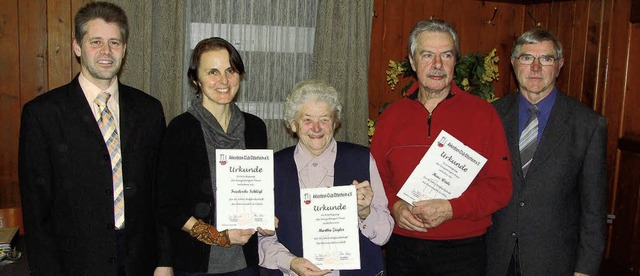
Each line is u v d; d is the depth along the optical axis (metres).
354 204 1.81
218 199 1.86
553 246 2.13
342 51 3.47
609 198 3.24
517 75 2.25
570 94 3.50
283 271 1.89
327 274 1.88
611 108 3.19
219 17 3.40
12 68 3.11
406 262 2.19
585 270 2.14
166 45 3.21
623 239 3.16
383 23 3.70
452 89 2.20
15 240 2.57
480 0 3.83
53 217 1.89
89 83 1.95
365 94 3.54
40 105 1.86
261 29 3.47
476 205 2.04
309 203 1.83
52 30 3.14
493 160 2.10
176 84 3.25
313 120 1.85
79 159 1.87
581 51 3.40
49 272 1.86
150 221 2.02
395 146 2.18
